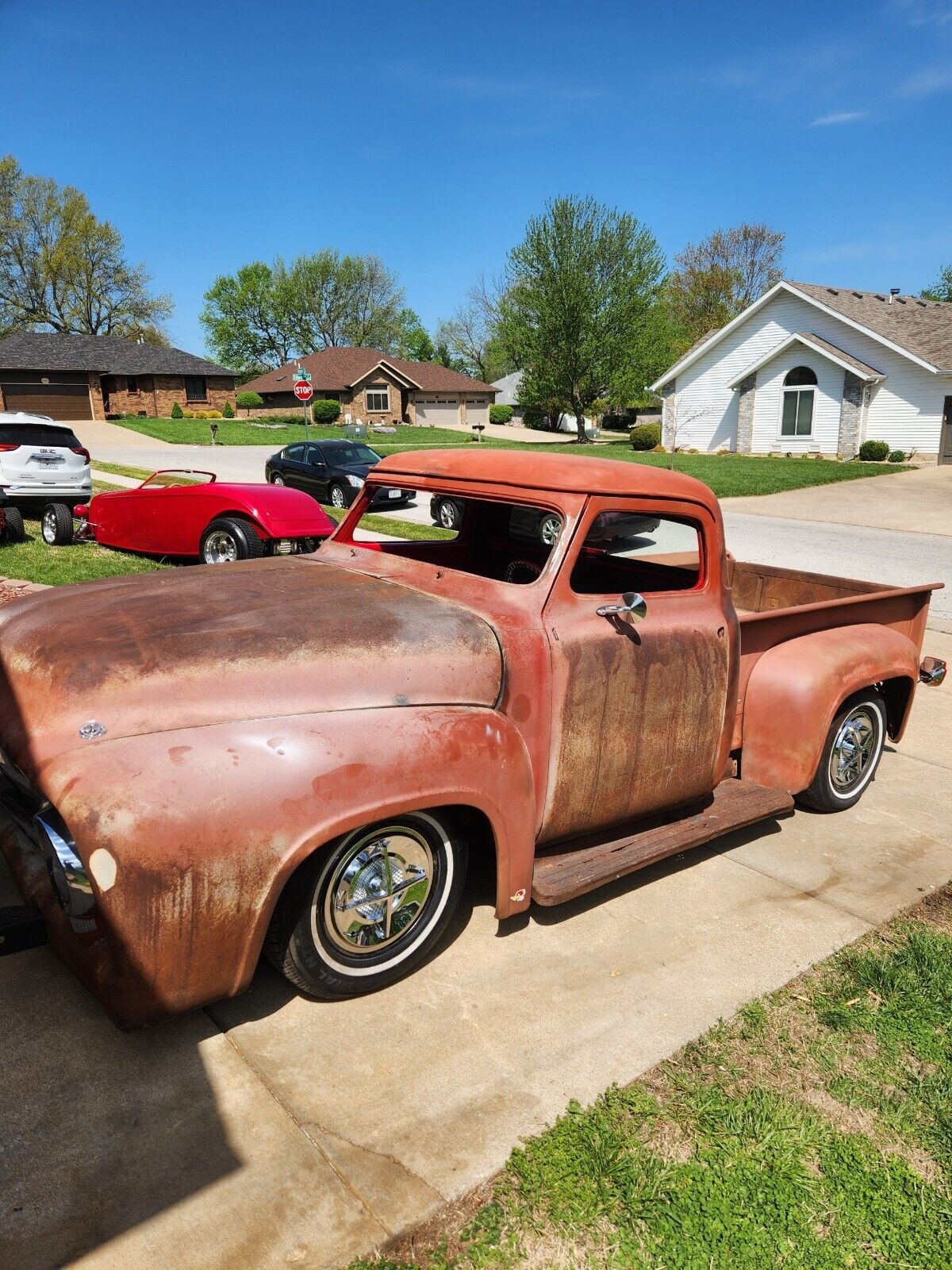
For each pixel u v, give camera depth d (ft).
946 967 10.23
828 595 16.31
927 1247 6.77
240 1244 6.40
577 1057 8.52
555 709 9.77
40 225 229.86
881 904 11.72
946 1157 7.66
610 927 10.84
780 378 102.27
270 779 7.57
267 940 8.29
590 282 128.67
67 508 35.42
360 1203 6.79
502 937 10.46
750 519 57.16
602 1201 6.99
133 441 120.26
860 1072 8.63
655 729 10.87
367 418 176.35
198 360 179.42
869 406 97.19
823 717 12.87
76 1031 8.38
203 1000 7.70
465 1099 7.89
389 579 11.18
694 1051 8.73
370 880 8.67
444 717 8.71
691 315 222.28
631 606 10.12
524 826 9.36
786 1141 7.67
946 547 45.78
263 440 124.36
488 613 9.87
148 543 31.73
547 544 12.87
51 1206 6.56
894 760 17.26
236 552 28.55
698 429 112.98
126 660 8.23
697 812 12.14
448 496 11.83
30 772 7.55
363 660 8.68
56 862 7.17
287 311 278.26
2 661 8.83
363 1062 8.25
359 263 277.85
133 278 239.09
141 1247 6.31
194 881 7.23
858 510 61.93
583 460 11.18
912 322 102.06
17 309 234.99
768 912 11.39
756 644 13.00
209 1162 7.05
